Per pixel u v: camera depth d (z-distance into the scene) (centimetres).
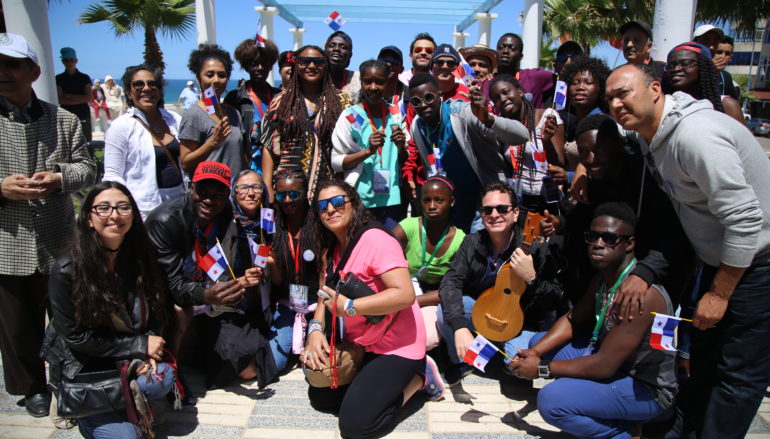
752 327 248
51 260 311
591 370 260
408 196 451
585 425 266
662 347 237
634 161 289
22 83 292
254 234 351
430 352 386
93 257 261
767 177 235
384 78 416
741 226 223
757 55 4834
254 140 466
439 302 371
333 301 290
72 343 263
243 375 350
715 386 265
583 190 319
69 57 927
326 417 313
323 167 434
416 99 390
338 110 439
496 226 329
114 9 1314
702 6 1041
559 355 304
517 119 412
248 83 511
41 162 305
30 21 442
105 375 268
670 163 240
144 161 388
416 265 386
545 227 324
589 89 403
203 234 333
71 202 329
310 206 358
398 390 292
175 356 322
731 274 234
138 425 269
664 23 389
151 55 1371
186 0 1390
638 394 259
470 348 285
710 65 303
